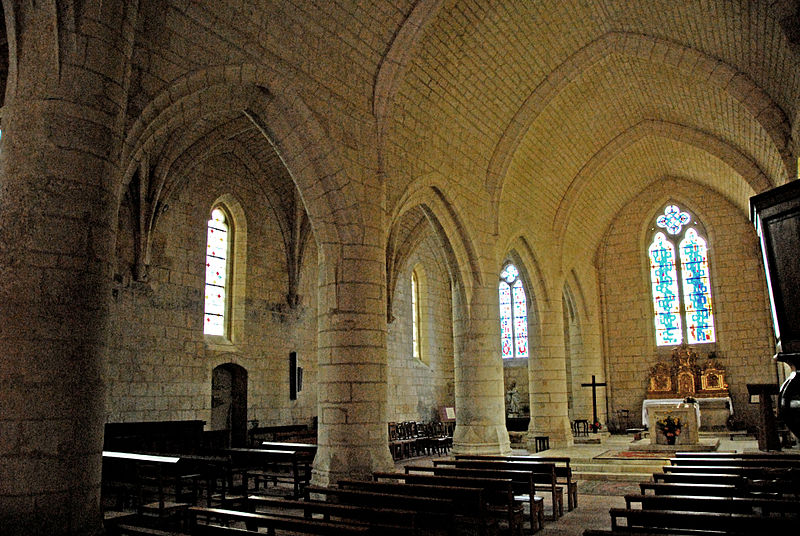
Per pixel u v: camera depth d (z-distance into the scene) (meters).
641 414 30.22
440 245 19.34
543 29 17.86
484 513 9.24
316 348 24.45
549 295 24.23
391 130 15.64
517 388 32.94
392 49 14.60
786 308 4.91
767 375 28.20
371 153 14.72
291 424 22.80
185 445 17.30
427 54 15.83
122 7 8.63
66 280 7.62
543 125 21.47
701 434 26.75
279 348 22.80
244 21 11.67
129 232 17.59
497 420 19.20
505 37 17.25
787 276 4.90
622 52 19.17
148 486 12.87
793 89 15.34
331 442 13.21
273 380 22.36
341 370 13.44
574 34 18.72
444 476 11.12
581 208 27.67
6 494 7.03
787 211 4.89
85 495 7.51
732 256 29.62
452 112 17.80
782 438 20.28
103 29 8.32
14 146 7.79
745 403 28.31
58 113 7.84
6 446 7.11
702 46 17.75
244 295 21.56
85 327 7.73
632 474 17.20
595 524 11.24
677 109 23.03
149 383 17.83
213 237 21.28
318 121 13.21
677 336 30.39
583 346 29.67
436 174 17.31
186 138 18.14
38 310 7.40
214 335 20.78
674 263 31.00
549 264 24.59
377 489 10.16
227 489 14.70
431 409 30.91
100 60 8.24
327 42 13.43
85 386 7.65
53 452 7.25
